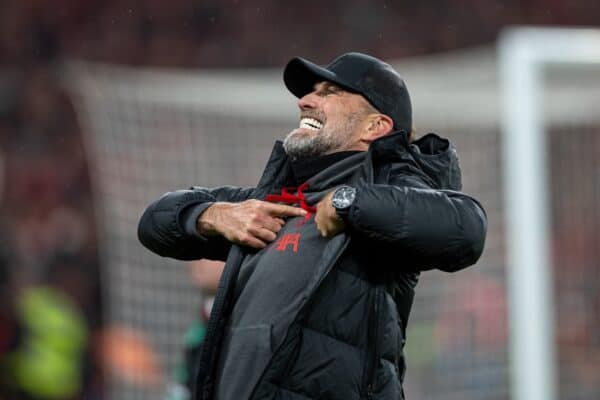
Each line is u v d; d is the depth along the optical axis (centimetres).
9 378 3116
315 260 1120
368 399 1106
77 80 4991
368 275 1133
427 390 2717
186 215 1202
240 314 1140
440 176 1183
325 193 1155
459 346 2733
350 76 1185
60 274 4119
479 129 2969
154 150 2958
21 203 4722
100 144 2978
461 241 1073
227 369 1126
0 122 5147
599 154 3111
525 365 2448
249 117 2967
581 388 2923
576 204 3111
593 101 3098
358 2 5341
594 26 5400
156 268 2866
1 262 3350
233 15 5416
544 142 3088
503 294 2761
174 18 5434
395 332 1138
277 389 1094
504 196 2867
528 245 2478
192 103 2966
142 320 2861
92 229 4422
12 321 3161
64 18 5494
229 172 2958
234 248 1175
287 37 5316
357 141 1181
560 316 2989
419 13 5331
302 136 1177
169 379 2825
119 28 5453
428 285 2752
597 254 3033
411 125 1223
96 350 3453
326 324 1106
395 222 1059
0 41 5444
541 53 2534
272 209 1152
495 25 5331
